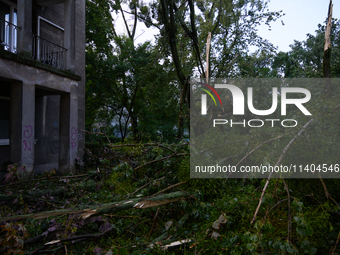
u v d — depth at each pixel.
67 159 7.54
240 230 2.40
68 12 7.72
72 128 7.71
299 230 1.76
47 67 6.74
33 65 6.34
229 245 2.25
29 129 6.27
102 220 2.92
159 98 10.10
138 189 3.55
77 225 2.92
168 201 2.77
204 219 2.79
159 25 6.41
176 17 5.96
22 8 6.19
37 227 3.04
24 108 6.15
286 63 13.62
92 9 12.35
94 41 12.91
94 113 15.17
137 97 15.01
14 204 3.78
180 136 5.87
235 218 2.54
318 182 2.54
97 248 2.47
